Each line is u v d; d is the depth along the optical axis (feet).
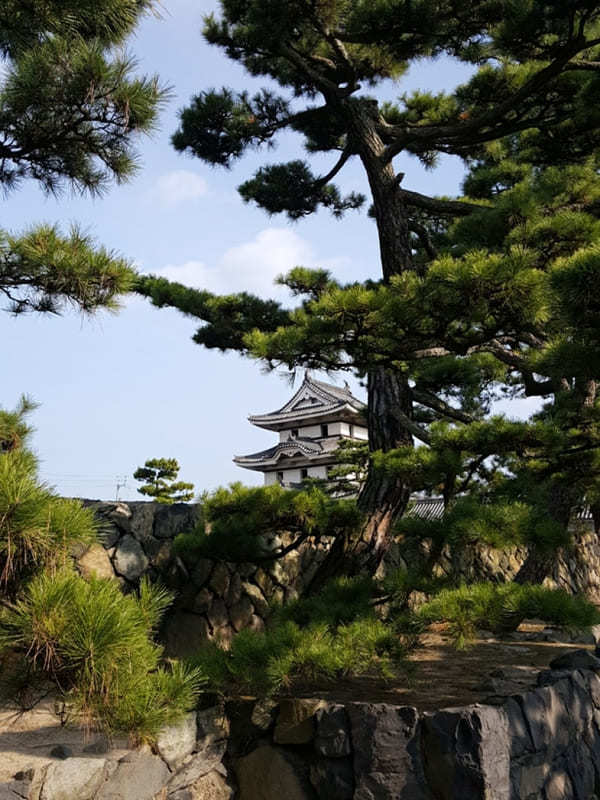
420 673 21.71
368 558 24.27
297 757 16.34
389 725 15.43
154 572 23.57
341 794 15.39
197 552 22.39
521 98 27.76
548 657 24.77
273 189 38.60
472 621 16.98
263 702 17.37
